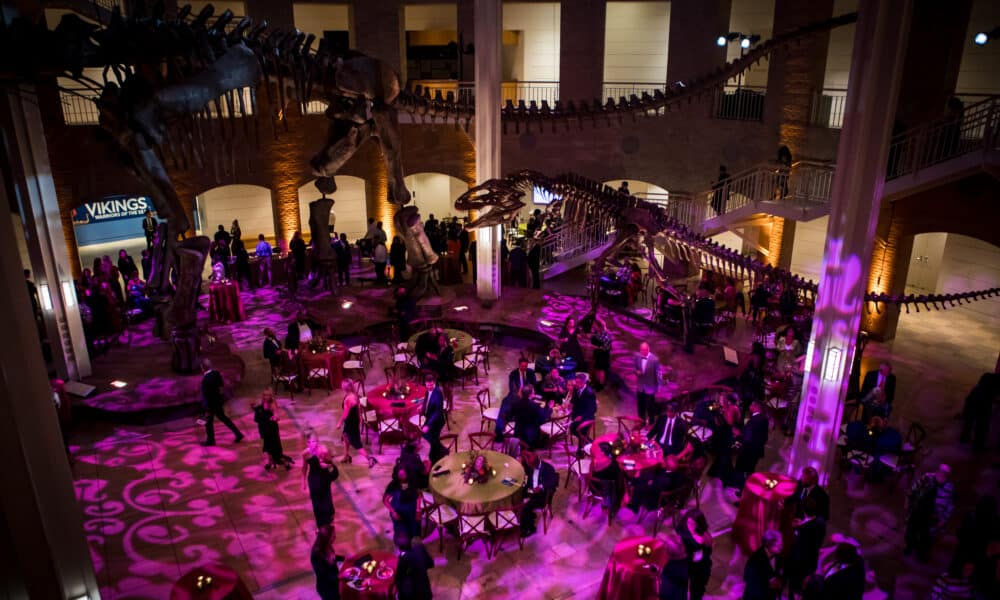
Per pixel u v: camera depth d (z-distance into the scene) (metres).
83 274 15.78
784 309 15.02
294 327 13.11
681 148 21.62
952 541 9.38
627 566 7.50
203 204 23.48
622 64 24.14
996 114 12.37
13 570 5.72
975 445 11.50
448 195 26.06
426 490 9.91
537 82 23.00
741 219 17.39
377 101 14.36
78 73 9.21
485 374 14.09
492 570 8.69
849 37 19.83
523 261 18.47
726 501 10.15
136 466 10.86
